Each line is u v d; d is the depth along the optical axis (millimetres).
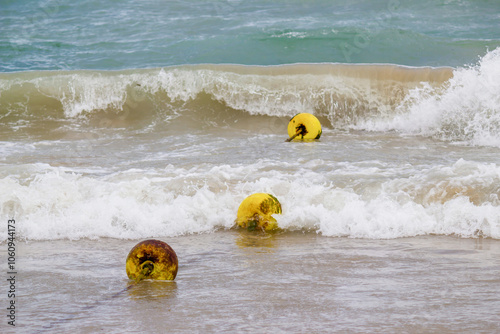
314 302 7965
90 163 17047
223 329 7094
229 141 20188
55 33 35688
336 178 14430
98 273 9547
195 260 10219
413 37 31641
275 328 7086
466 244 10938
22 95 24891
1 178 14773
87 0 43875
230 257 10344
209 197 13219
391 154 17734
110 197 13125
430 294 8227
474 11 39031
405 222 11867
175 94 25109
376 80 24312
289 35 33094
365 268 9547
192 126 22969
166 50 31719
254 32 34188
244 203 12359
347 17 38188
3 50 32125
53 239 11758
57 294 8516
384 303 7887
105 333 7062
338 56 29859
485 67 22453
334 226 11992
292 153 17891
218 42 32656
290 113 24547
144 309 7828
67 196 13234
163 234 12000
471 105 21781
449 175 13578
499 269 9406
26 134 21734
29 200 12984
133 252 9109
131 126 22969
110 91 25031
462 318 7324
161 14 40031
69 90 25031
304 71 25094
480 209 12000
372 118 23562
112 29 36344
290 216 12336
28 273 9555
